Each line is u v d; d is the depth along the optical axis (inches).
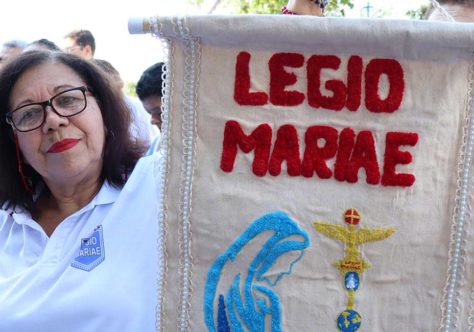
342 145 47.5
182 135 48.8
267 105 48.0
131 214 59.2
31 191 64.1
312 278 48.2
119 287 56.5
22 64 57.3
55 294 56.9
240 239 48.4
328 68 47.3
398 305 47.9
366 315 47.9
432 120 46.9
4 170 62.8
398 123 47.1
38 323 56.4
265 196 48.3
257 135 48.1
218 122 48.4
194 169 48.8
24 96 56.5
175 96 48.6
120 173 63.2
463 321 47.4
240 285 48.8
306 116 47.8
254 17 46.2
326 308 48.1
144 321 56.0
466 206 46.9
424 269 47.7
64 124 56.2
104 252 58.2
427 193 47.3
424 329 47.8
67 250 59.3
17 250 62.3
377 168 47.3
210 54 48.0
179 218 49.1
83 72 60.1
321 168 47.6
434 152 47.1
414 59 46.7
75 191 62.0
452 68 46.7
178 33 46.9
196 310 49.3
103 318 55.8
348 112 47.4
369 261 47.8
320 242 48.0
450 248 47.2
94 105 59.5
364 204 47.6
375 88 47.1
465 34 44.8
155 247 57.7
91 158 58.5
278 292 48.4
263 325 48.5
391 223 47.4
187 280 49.3
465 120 46.9
